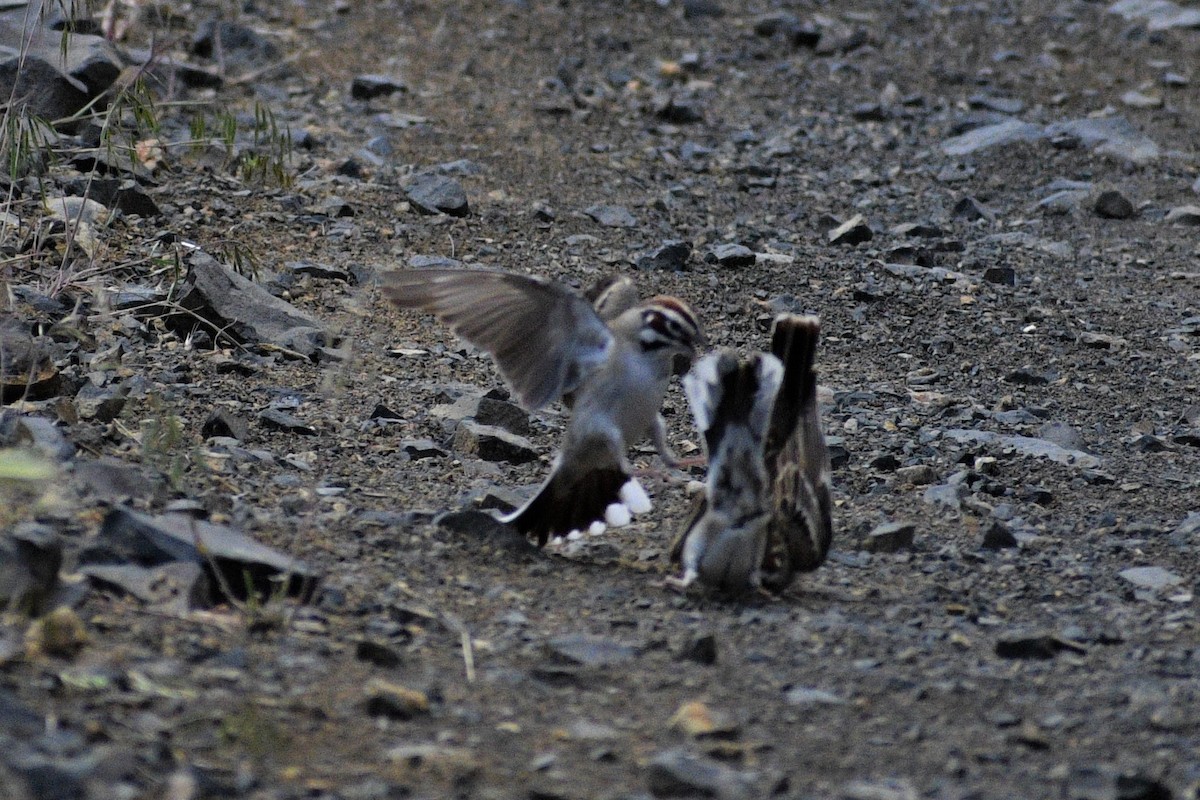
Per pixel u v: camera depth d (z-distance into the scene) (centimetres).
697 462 994
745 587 913
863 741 717
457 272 905
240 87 2188
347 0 2686
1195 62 2767
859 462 1229
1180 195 2156
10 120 1495
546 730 702
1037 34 2878
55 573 759
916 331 1603
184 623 766
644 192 1997
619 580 937
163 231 1523
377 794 613
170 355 1259
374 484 1067
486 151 2080
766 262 1756
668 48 2656
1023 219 2044
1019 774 687
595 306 1012
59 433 973
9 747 589
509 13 2725
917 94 2520
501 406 1216
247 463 1050
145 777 599
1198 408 1405
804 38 2720
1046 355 1560
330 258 1571
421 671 761
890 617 904
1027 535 1084
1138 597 970
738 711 743
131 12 2200
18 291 1270
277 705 691
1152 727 748
